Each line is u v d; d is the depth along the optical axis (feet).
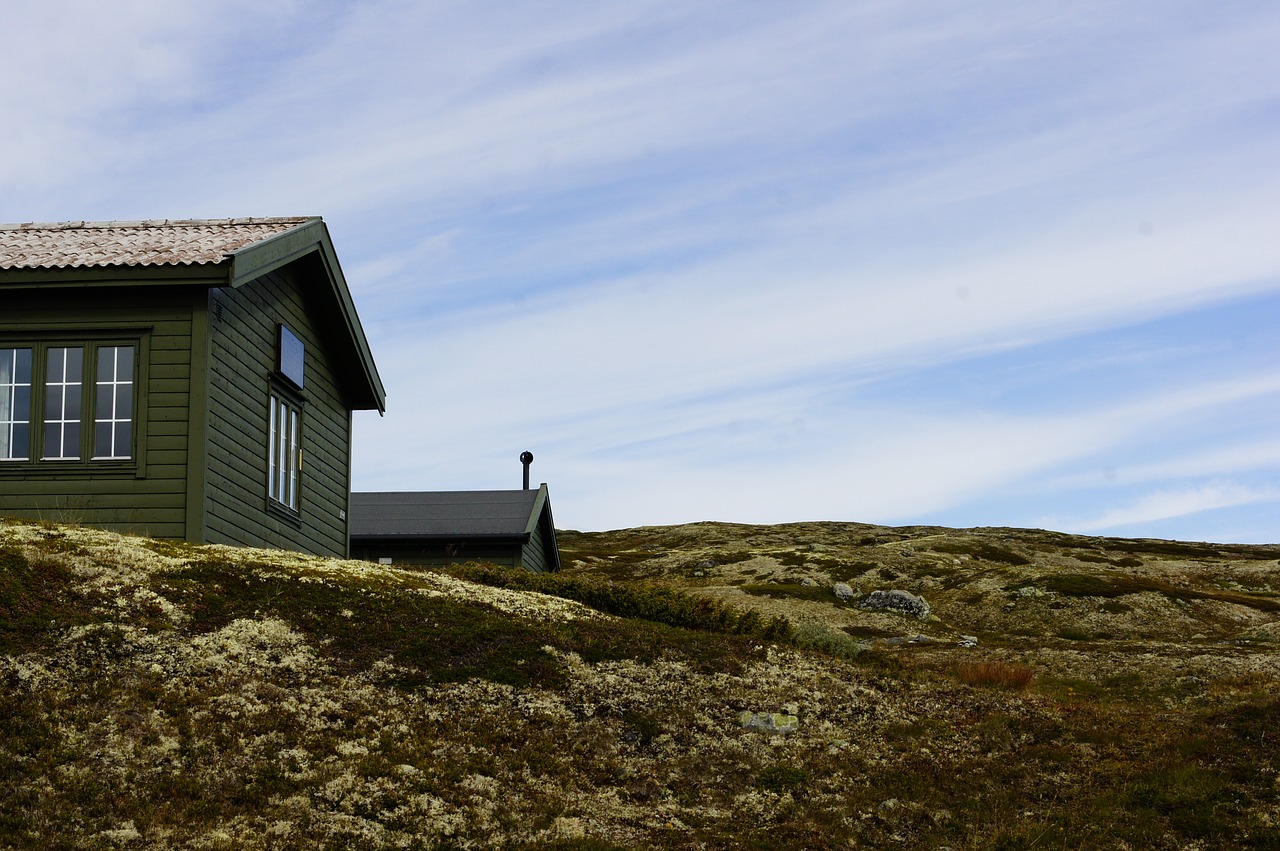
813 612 161.17
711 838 46.11
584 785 49.11
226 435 69.31
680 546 340.59
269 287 77.15
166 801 39.99
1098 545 315.78
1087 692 90.43
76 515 65.16
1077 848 48.11
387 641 57.67
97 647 47.75
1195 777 54.90
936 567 212.84
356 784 43.86
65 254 68.59
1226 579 218.79
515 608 68.59
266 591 58.80
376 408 95.50
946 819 50.57
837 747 57.11
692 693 60.95
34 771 39.14
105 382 66.69
